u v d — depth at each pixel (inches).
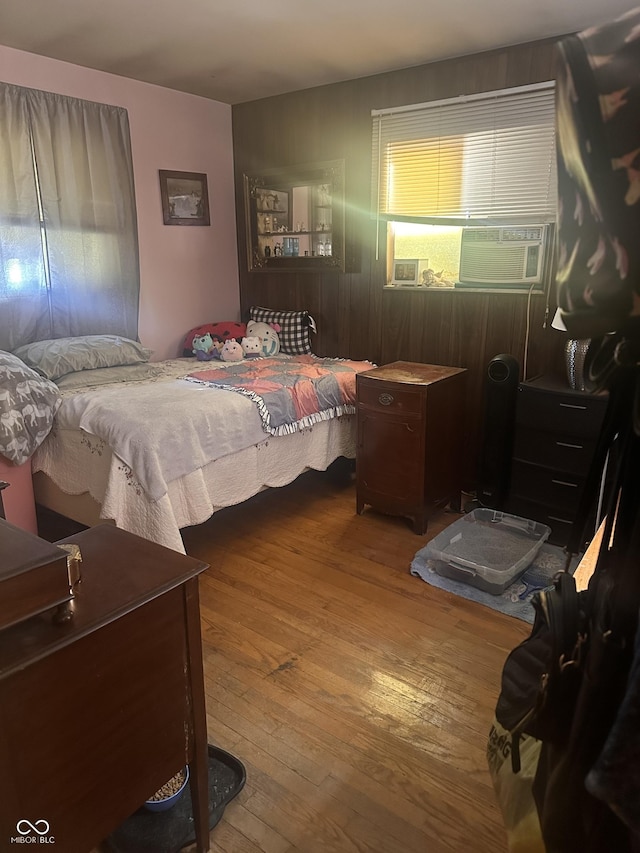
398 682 74.0
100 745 40.9
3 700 34.5
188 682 47.4
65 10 96.8
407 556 105.5
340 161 135.7
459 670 76.2
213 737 65.4
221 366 133.1
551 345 115.6
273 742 64.8
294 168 143.3
